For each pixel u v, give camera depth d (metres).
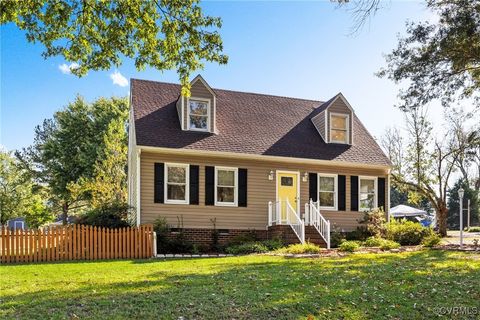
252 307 5.96
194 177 17.86
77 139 36.84
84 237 13.68
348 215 20.17
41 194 41.06
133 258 13.84
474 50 13.66
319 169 19.97
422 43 14.95
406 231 18.64
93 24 9.55
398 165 30.16
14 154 40.22
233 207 18.33
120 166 26.77
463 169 47.28
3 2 8.68
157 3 9.41
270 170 19.12
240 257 13.07
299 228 16.72
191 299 6.35
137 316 5.49
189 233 17.48
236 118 20.19
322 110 21.20
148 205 17.00
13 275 9.35
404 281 7.95
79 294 6.71
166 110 19.02
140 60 9.97
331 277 8.30
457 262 10.66
